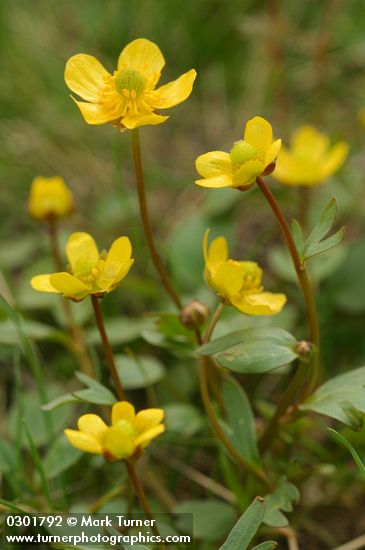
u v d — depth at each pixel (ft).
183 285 1.26
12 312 1.01
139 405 1.17
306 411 0.93
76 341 1.16
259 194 1.38
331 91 1.59
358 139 1.49
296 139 1.28
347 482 1.02
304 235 1.29
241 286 0.91
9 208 1.41
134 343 1.20
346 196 1.37
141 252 1.30
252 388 1.15
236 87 1.65
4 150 1.43
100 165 1.47
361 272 1.24
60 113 1.51
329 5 1.49
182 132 1.59
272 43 1.47
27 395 1.09
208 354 0.88
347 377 0.91
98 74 0.92
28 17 1.63
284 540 1.02
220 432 0.93
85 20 1.67
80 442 0.81
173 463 1.08
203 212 1.31
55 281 0.85
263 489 0.94
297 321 1.23
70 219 1.40
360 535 1.03
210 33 1.67
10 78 1.53
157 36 1.66
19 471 1.00
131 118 0.90
